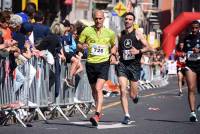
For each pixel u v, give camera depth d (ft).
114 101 90.43
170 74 204.95
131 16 62.80
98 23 60.29
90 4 176.55
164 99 98.43
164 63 164.66
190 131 56.65
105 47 60.23
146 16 299.38
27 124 58.54
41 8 144.97
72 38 74.74
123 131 55.47
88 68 60.23
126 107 61.46
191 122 63.98
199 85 67.77
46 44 65.41
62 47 69.10
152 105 84.99
